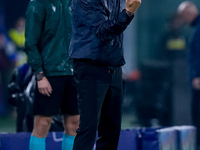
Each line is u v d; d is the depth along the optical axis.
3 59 38.38
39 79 14.77
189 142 17.86
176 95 26.20
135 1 11.25
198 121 23.16
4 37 38.28
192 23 23.16
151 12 43.38
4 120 37.97
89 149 12.00
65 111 15.24
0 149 15.91
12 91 18.22
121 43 12.27
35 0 14.87
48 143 16.19
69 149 15.12
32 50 14.75
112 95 12.33
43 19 14.84
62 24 14.96
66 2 15.05
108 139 12.59
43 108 14.81
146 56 43.53
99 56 11.85
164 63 26.56
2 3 46.12
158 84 26.58
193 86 23.02
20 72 18.22
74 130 15.23
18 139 15.98
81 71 12.02
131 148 16.42
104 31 11.62
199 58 22.86
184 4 23.48
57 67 14.81
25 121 17.84
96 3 11.90
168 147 16.70
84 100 11.96
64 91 15.12
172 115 26.27
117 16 11.48
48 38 14.91
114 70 12.14
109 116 12.45
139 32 43.78
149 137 16.36
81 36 12.02
